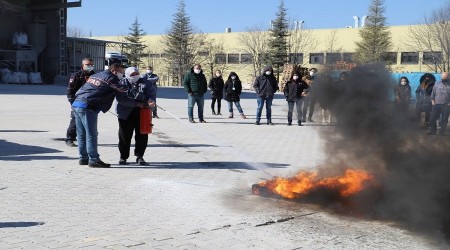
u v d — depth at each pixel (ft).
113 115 59.00
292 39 213.87
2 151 30.99
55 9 145.69
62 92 106.83
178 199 20.31
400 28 179.63
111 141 37.55
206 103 92.43
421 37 167.43
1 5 137.49
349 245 15.24
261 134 45.03
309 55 209.97
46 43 147.23
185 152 33.17
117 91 25.96
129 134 27.40
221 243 15.11
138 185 22.63
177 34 236.84
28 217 17.17
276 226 17.02
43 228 15.99
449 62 149.07
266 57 218.38
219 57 238.27
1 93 96.99
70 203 19.19
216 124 53.06
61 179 23.41
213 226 16.76
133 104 26.35
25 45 140.05
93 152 26.43
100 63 175.52
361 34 173.88
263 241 15.42
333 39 198.90
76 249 14.12
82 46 166.50
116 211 18.29
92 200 19.75
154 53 256.73
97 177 24.09
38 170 25.31
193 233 15.98
